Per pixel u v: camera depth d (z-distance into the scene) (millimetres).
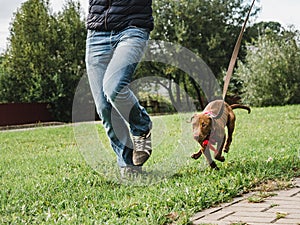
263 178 3484
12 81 20875
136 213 2744
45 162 5176
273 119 9000
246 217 2637
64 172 4367
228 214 2713
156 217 2613
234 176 3520
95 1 3812
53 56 21297
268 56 16344
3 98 20844
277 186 3295
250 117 9602
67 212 2854
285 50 16281
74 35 21672
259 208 2811
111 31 3766
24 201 3188
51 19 21703
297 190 3211
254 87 16453
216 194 3047
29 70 20875
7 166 5109
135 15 3723
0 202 3188
